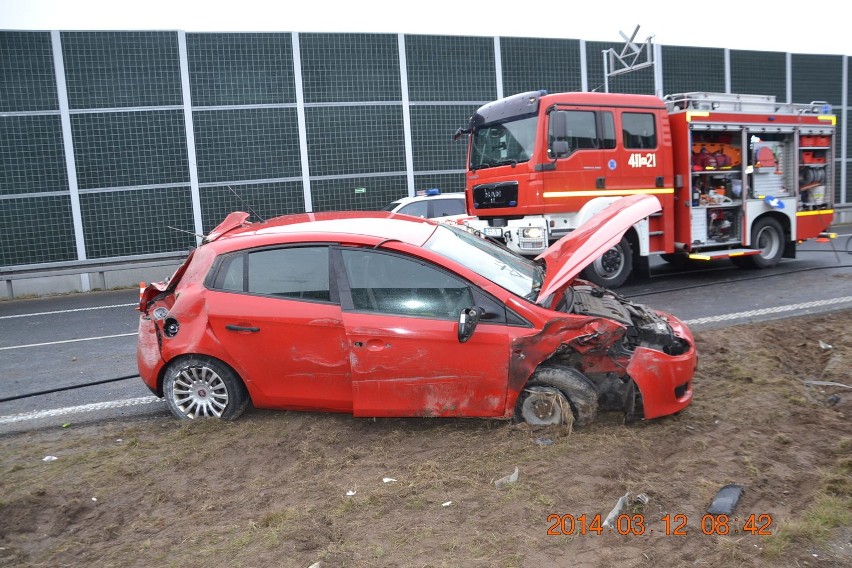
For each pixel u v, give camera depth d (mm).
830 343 6668
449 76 17500
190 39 15508
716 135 11133
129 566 3197
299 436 4652
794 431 4504
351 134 16844
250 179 16203
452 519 3475
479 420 4762
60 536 3547
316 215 6004
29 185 14805
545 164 9688
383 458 4277
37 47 14586
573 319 4367
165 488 4012
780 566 2992
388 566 3068
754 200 11508
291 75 16266
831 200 12555
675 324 5129
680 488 3725
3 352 8398
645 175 10516
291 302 4707
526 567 3037
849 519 3330
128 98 15250
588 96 10000
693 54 20156
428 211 12938
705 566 3010
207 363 4895
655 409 4469
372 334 4484
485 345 4414
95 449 4734
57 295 14430
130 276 15078
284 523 3490
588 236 4973
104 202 15297
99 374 6996
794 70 21875
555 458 4102
